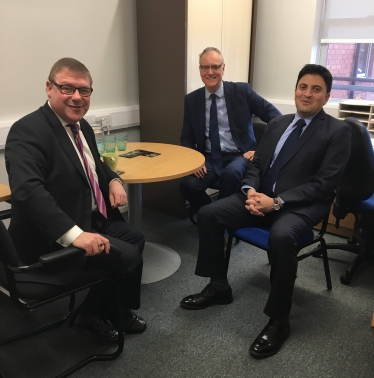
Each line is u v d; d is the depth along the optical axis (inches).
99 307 65.2
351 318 74.5
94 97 107.9
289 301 65.6
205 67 99.0
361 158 80.0
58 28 94.2
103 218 68.3
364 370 61.6
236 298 80.9
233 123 105.1
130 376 60.2
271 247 65.9
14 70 87.7
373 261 92.3
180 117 112.8
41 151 55.0
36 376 60.3
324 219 77.0
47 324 72.4
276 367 62.3
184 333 70.0
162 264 93.1
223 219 74.3
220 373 61.0
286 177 74.5
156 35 109.3
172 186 120.4
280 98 133.3
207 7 108.0
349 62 126.7
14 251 47.0
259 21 130.3
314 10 119.0
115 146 87.5
